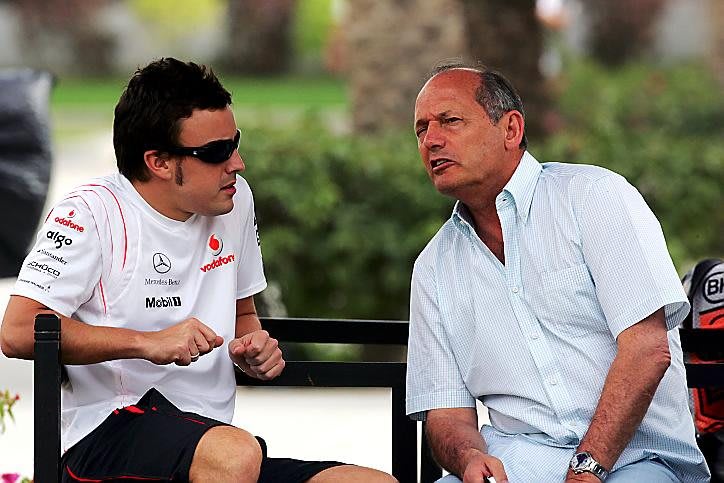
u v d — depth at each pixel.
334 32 56.69
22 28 64.38
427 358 9.97
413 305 10.13
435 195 20.55
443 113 9.59
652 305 9.06
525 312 9.54
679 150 22.33
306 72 64.81
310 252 20.44
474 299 9.71
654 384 8.97
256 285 10.22
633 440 9.40
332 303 20.64
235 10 65.06
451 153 9.56
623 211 9.30
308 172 20.42
